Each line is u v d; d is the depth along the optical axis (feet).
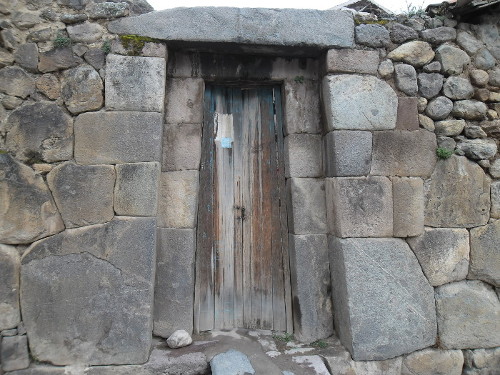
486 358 7.67
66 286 6.88
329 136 7.79
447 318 7.63
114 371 6.83
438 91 7.97
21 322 6.75
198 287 8.31
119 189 7.05
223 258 8.53
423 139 7.80
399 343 7.43
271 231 8.59
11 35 6.97
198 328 8.27
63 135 7.02
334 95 7.62
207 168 8.50
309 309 8.04
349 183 7.52
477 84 8.04
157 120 7.17
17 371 6.67
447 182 7.80
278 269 8.53
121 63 7.16
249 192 8.64
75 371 6.79
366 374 7.30
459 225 7.80
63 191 6.95
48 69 7.09
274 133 8.68
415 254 7.63
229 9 7.47
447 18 8.20
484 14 8.27
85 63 7.18
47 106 7.03
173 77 8.05
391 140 7.70
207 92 8.62
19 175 6.87
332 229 7.91
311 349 7.68
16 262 6.79
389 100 7.76
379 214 7.54
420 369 7.49
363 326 7.34
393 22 8.07
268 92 8.76
